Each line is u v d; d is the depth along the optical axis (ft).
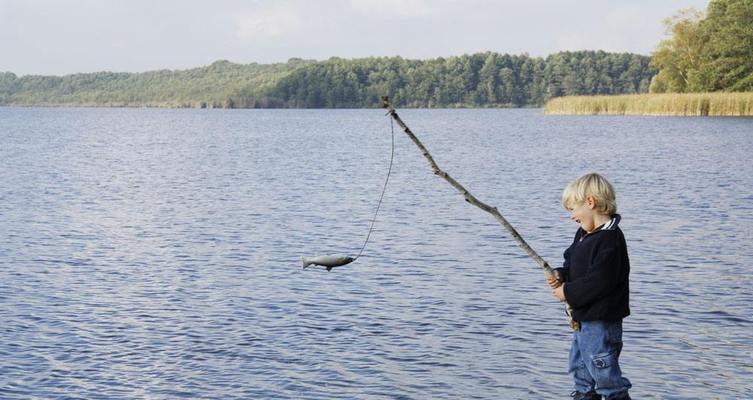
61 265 47.91
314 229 60.95
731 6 316.40
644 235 56.65
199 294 40.68
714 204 73.15
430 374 29.01
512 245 53.72
